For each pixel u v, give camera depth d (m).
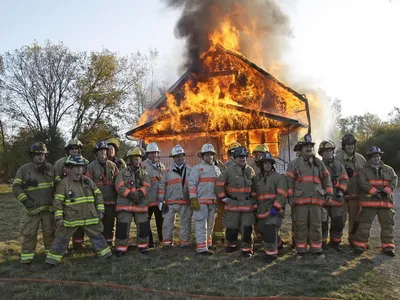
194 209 6.32
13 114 30.88
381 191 6.16
